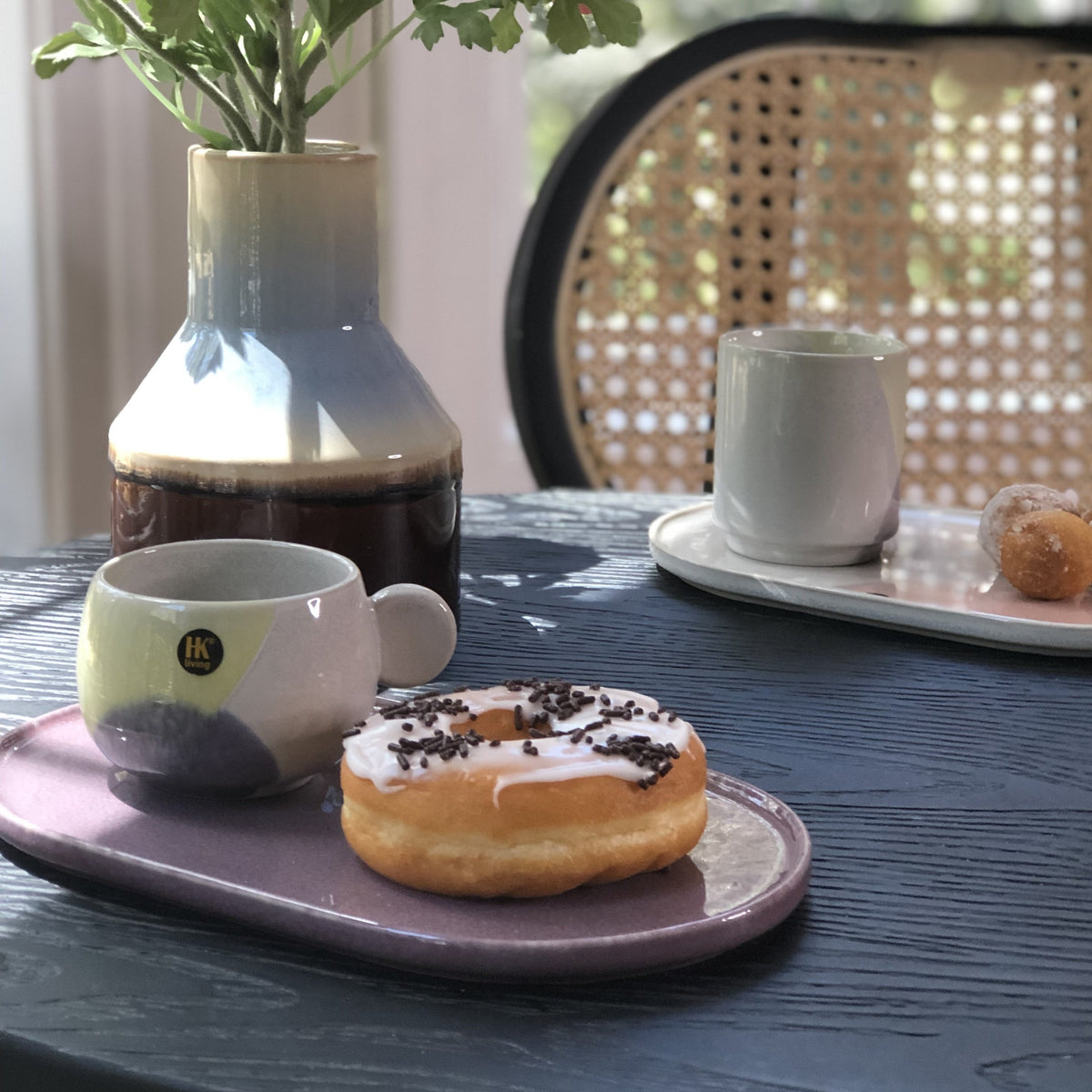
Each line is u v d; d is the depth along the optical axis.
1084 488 1.77
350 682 0.97
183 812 0.97
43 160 2.01
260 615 0.95
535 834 0.91
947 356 1.76
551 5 1.10
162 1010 0.87
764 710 1.08
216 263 1.09
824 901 0.93
